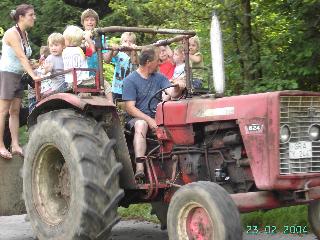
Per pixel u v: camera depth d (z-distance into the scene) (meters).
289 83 10.27
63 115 7.58
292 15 10.55
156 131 7.73
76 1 21.30
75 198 7.16
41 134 7.71
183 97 7.97
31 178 7.94
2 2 20.50
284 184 6.64
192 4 12.25
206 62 11.34
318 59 10.30
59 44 8.94
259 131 6.70
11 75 8.94
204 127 7.29
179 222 6.55
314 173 6.82
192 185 6.45
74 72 7.63
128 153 7.51
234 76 11.09
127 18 18.08
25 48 9.02
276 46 10.77
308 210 7.45
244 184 7.03
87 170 7.09
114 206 7.12
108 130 7.62
